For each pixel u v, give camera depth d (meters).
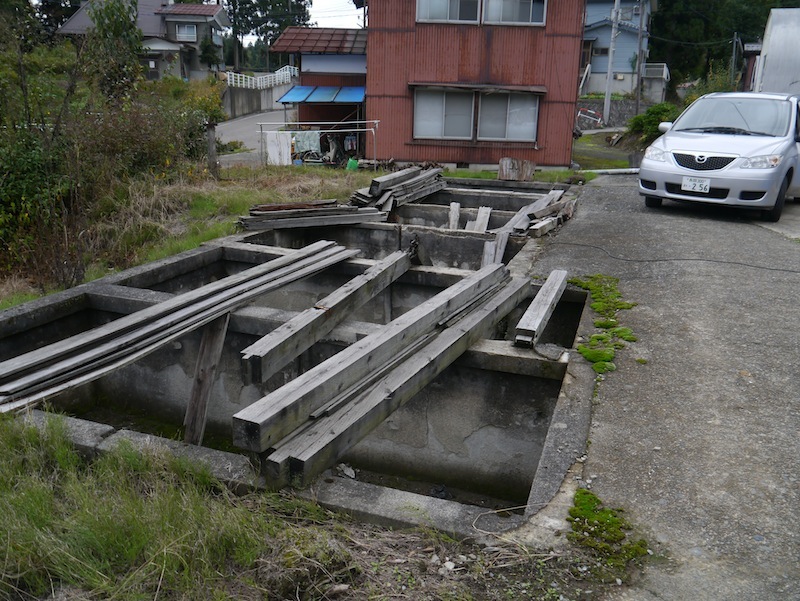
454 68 16.92
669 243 7.07
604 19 37.19
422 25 16.67
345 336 4.46
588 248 6.92
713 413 3.43
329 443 2.97
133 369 5.40
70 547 2.41
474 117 17.25
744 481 2.85
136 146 10.45
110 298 5.17
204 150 12.34
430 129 17.44
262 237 7.48
